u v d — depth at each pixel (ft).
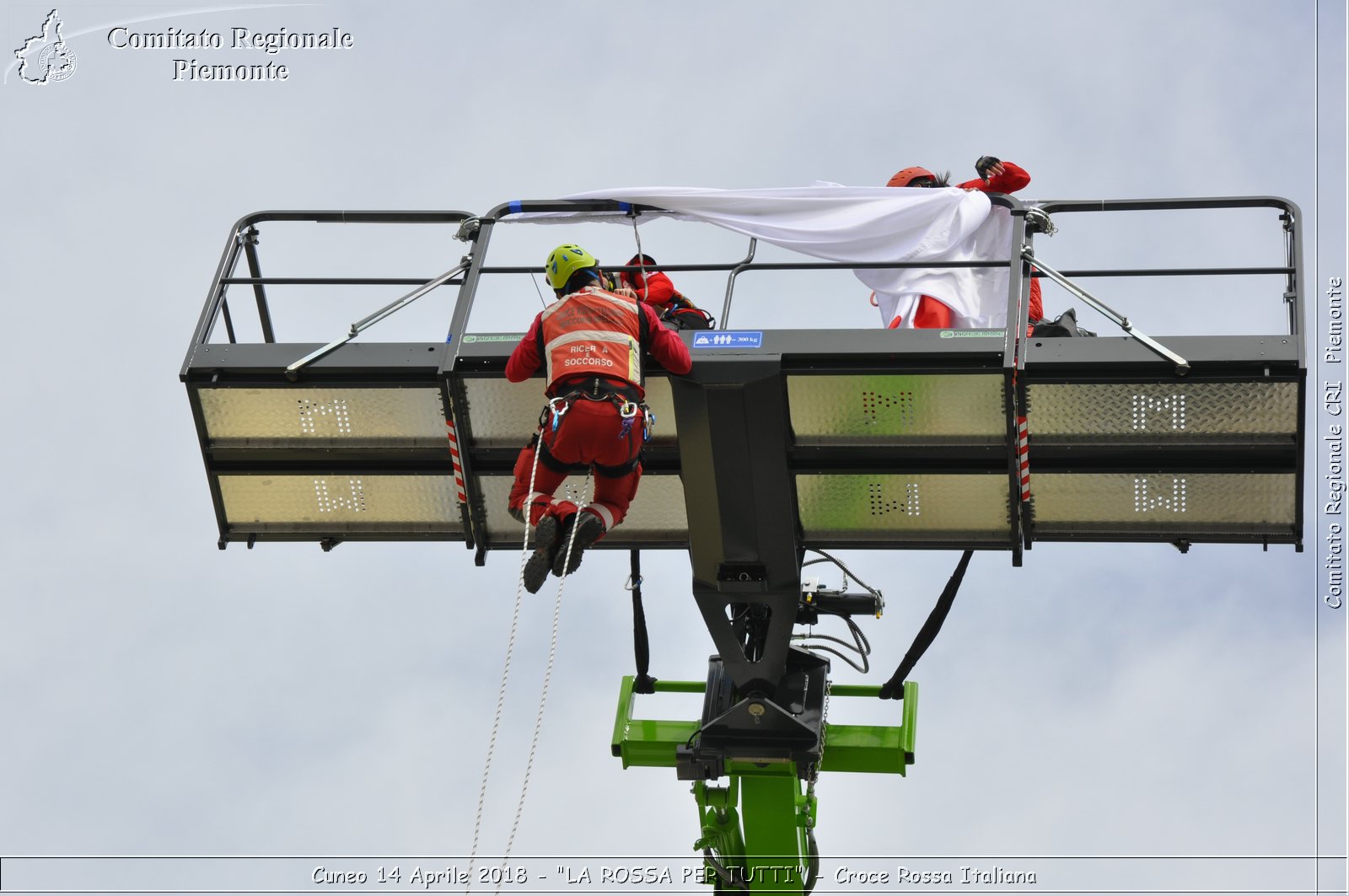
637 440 54.19
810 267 59.41
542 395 58.39
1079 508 59.16
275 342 59.77
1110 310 56.44
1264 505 58.08
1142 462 57.72
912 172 67.72
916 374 55.93
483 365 57.67
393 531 62.49
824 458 58.29
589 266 56.34
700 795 65.92
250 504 62.54
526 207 61.87
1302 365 54.85
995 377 55.93
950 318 61.72
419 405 59.67
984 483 58.39
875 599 63.93
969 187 67.05
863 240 61.62
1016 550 59.41
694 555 59.31
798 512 59.72
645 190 61.72
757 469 57.31
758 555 58.80
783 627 60.64
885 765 64.80
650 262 61.77
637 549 61.62
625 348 54.34
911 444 57.47
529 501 54.49
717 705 64.13
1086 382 55.93
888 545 60.03
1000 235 62.90
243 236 64.18
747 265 59.93
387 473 61.31
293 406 60.08
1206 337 55.72
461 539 62.34
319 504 62.28
